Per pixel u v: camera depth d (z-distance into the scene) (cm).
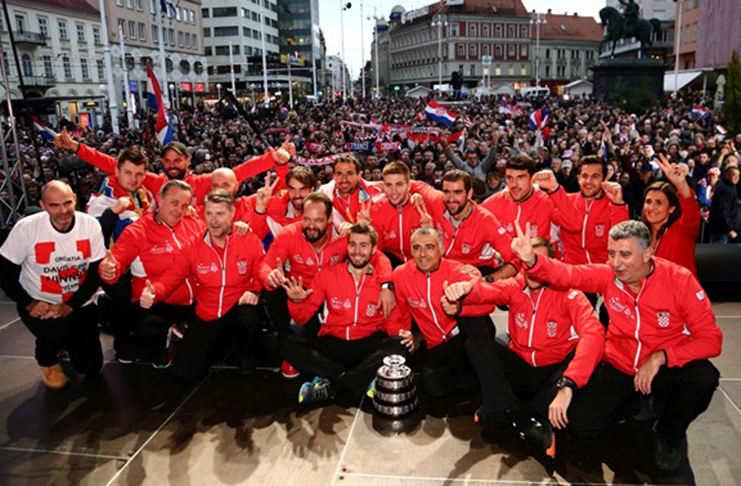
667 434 320
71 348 429
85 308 429
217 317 429
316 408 388
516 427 339
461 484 304
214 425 367
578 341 339
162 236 455
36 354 413
